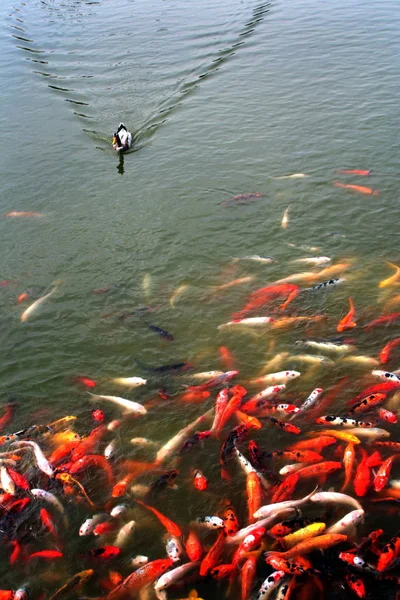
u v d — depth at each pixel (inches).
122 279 570.9
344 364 433.1
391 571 278.5
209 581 287.9
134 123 925.2
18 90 1096.8
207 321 503.5
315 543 292.4
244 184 713.0
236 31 1264.8
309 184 692.7
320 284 524.7
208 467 359.3
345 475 335.3
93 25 1413.6
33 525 337.1
